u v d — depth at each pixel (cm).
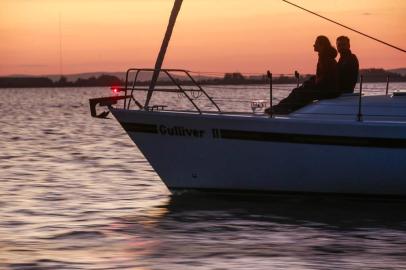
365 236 2164
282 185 2642
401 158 2536
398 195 2605
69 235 2192
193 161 2697
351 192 2616
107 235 2192
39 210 2612
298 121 2559
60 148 5116
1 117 10438
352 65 2652
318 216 2447
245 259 1889
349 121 2533
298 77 2698
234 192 2711
